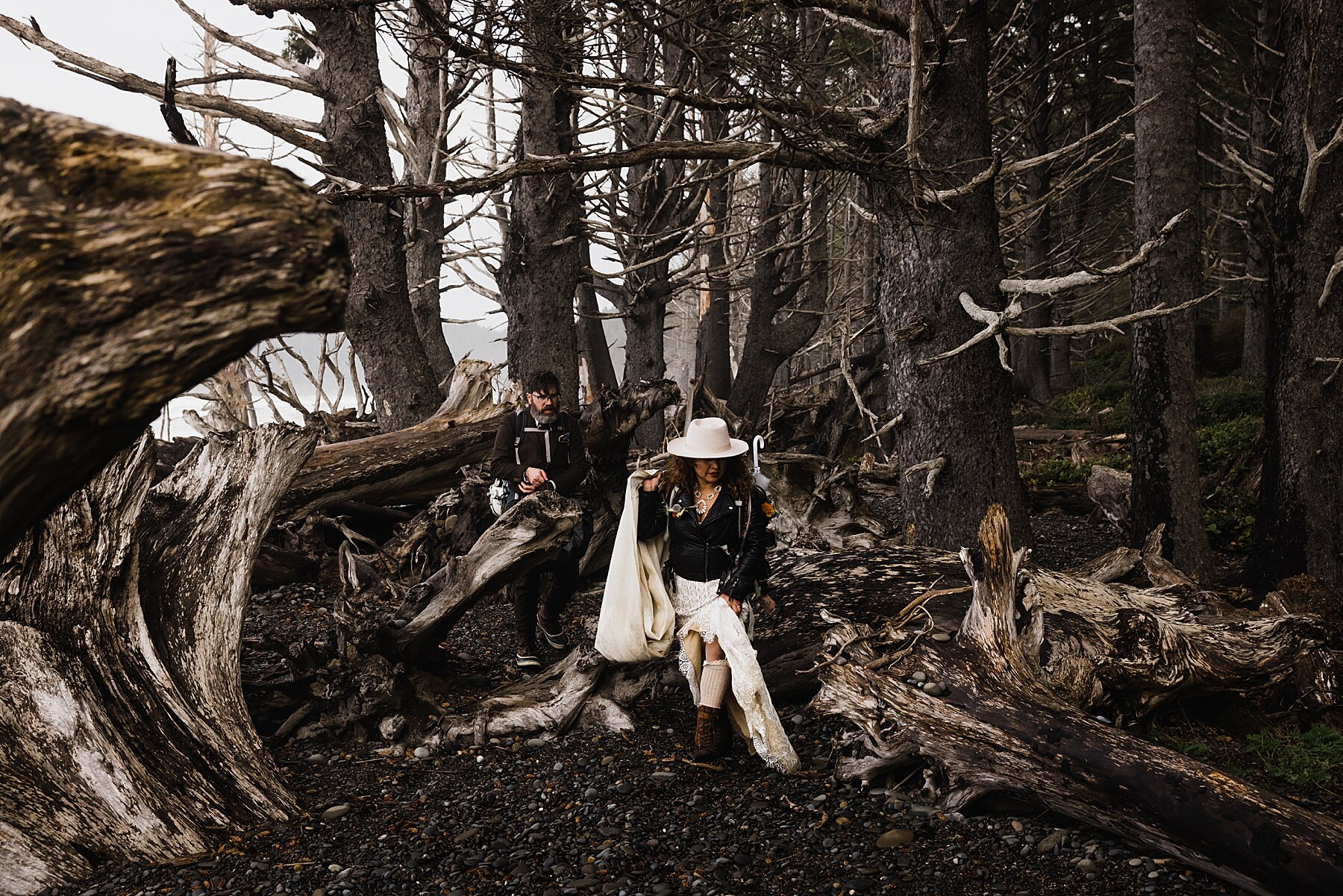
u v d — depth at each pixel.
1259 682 4.71
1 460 1.01
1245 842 3.04
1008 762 3.68
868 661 4.23
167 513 4.49
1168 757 3.38
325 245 1.14
